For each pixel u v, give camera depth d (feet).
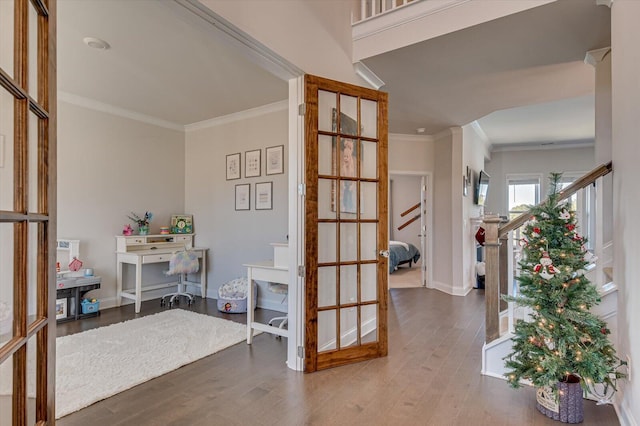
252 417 6.77
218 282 16.88
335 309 9.11
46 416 3.47
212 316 13.73
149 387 7.98
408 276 23.20
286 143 14.71
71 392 7.64
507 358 8.02
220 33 6.87
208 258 17.28
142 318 13.41
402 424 6.54
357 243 9.52
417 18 9.27
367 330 10.20
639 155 5.71
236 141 16.31
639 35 5.64
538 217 7.22
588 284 6.78
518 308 8.82
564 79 11.65
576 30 8.57
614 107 7.09
